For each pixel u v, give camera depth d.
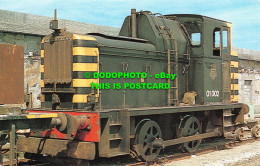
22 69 5.30
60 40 6.39
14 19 9.26
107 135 6.00
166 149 8.50
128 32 8.00
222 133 8.97
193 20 8.53
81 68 6.16
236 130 9.86
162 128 7.68
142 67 7.33
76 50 6.16
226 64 9.34
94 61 6.29
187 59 8.45
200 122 8.76
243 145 9.60
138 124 6.80
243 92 17.64
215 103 8.80
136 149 6.71
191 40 8.59
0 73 5.01
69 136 6.06
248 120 10.62
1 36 8.76
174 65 8.02
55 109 6.45
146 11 7.99
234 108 9.95
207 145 9.51
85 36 6.29
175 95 8.06
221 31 9.11
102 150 6.04
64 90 6.32
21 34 9.21
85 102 6.16
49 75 6.56
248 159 7.55
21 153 7.65
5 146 7.86
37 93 9.67
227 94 9.35
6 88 5.09
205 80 8.41
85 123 5.71
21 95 5.29
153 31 7.62
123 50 6.89
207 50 8.51
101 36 6.85
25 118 4.98
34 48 9.58
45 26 9.97
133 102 7.14
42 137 6.46
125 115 6.20
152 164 6.87
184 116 8.08
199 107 7.97
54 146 6.02
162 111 7.00
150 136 6.96
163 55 7.77
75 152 5.80
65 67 6.30
